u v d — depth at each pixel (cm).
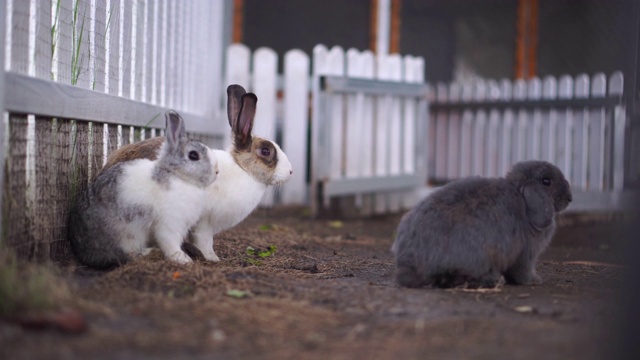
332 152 443
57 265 277
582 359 225
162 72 357
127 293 254
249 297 256
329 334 236
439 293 264
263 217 421
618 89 451
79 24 296
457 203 269
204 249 300
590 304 258
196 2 404
